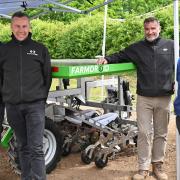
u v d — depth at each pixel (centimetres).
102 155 517
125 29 1492
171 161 542
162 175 477
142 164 476
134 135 550
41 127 408
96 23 1599
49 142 500
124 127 564
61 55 1697
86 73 428
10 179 492
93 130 552
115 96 641
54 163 500
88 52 1605
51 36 1722
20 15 398
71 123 575
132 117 735
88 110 589
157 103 459
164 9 1529
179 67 393
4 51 402
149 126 466
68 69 408
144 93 456
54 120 555
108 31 1541
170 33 1426
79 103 601
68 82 587
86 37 1603
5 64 400
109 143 527
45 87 414
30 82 398
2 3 717
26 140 421
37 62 402
